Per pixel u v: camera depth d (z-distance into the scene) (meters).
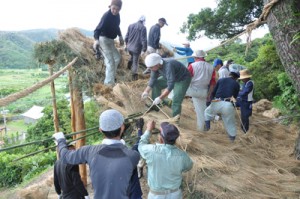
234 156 4.80
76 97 5.79
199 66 5.12
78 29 6.39
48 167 14.30
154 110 5.02
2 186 13.45
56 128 6.21
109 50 5.61
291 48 4.36
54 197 7.11
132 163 2.56
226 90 5.25
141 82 5.78
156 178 3.25
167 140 3.27
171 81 4.39
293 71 4.52
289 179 4.61
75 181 3.61
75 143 6.20
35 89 2.80
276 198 4.07
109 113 2.59
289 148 5.98
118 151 2.56
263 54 12.51
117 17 5.55
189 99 6.72
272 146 6.00
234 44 16.50
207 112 5.38
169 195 3.23
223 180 4.21
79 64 5.57
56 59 5.59
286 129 7.30
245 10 10.29
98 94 5.25
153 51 7.13
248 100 5.92
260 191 4.16
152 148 3.28
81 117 6.02
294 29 4.28
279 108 9.80
